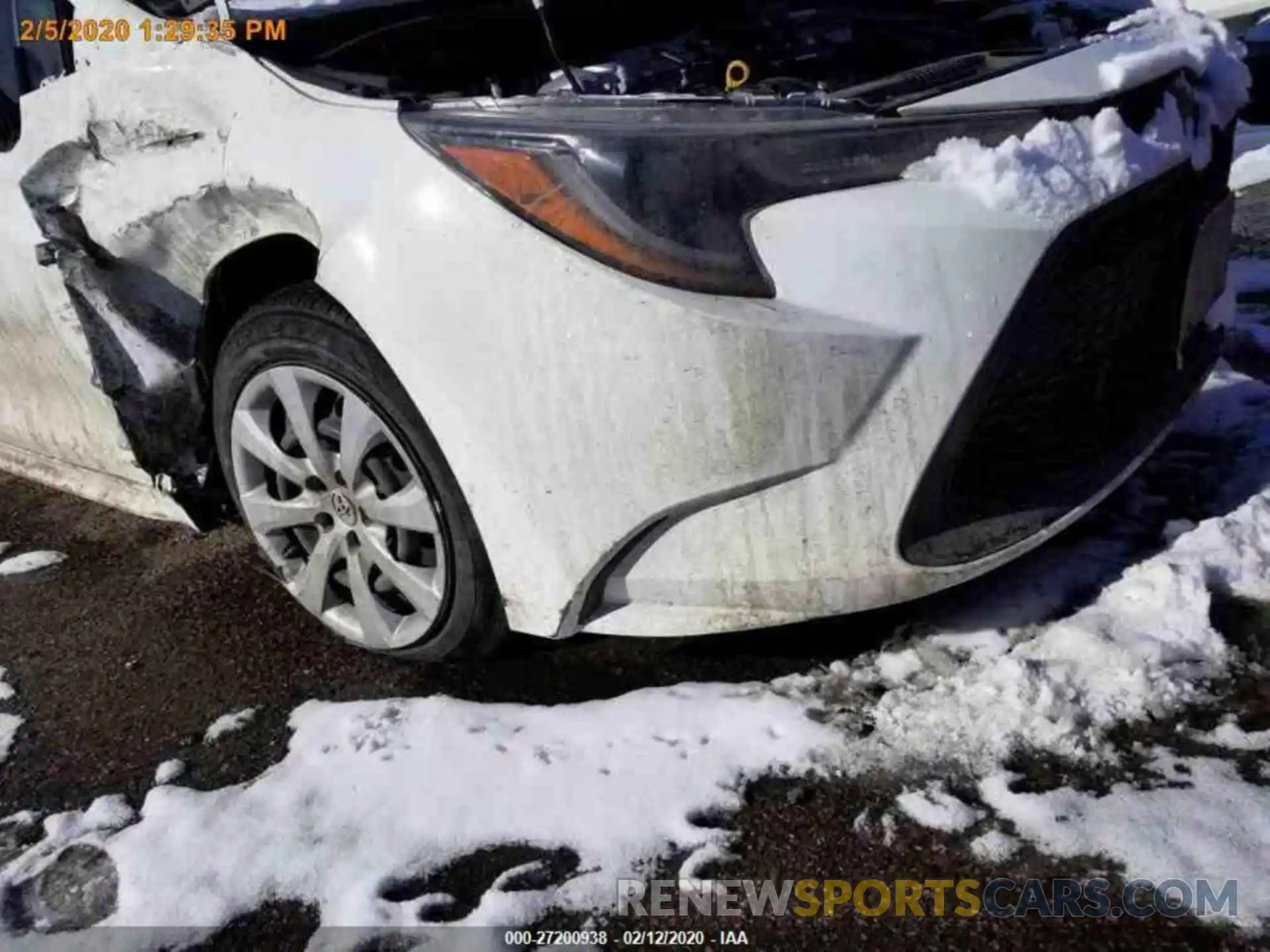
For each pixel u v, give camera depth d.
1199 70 2.49
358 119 2.22
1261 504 2.65
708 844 1.93
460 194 2.05
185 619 2.84
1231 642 2.30
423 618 2.38
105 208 2.63
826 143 1.95
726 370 1.91
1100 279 2.14
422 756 2.20
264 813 2.10
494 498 2.15
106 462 3.20
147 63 2.54
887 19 3.12
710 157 1.92
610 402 1.98
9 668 2.72
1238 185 6.38
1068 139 2.04
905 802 1.97
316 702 2.43
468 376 2.09
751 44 2.93
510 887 1.88
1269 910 1.71
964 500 2.12
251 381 2.52
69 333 2.89
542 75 2.72
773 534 2.03
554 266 1.97
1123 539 2.67
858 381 1.92
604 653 2.48
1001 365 1.96
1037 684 2.14
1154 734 2.07
